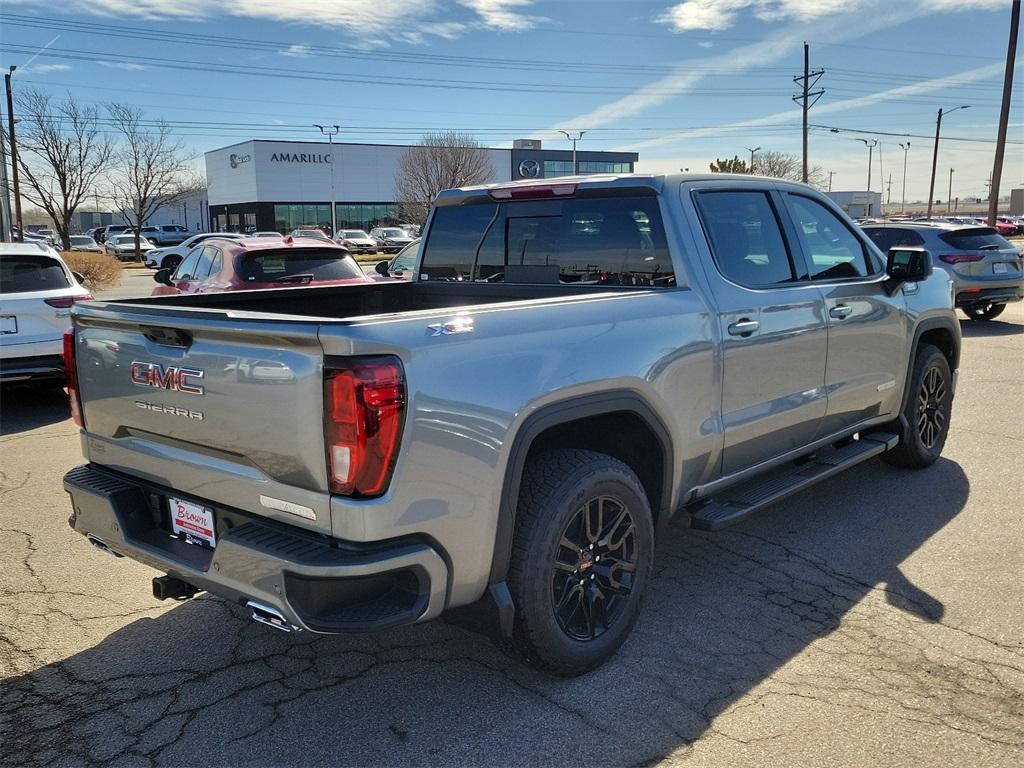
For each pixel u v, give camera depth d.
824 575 4.06
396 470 2.46
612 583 3.20
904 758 2.62
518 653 3.01
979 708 2.90
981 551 4.31
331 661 3.30
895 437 5.06
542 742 2.75
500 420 2.70
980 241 13.01
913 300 5.11
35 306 7.67
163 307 3.00
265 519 2.68
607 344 3.09
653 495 3.53
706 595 3.85
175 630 3.58
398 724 2.87
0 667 3.27
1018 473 5.60
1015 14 24.88
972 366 9.69
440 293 4.72
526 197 4.20
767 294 3.92
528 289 4.26
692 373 3.46
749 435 3.85
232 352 2.63
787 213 4.27
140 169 51.34
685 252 3.63
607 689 3.06
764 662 3.24
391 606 2.56
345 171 77.00
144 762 2.67
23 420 7.81
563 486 2.93
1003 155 25.61
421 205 66.25
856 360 4.57
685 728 2.81
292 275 9.41
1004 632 3.45
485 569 2.75
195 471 2.85
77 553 4.45
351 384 2.38
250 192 75.44
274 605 2.51
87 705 3.00
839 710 2.89
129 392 3.05
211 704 3.00
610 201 3.87
